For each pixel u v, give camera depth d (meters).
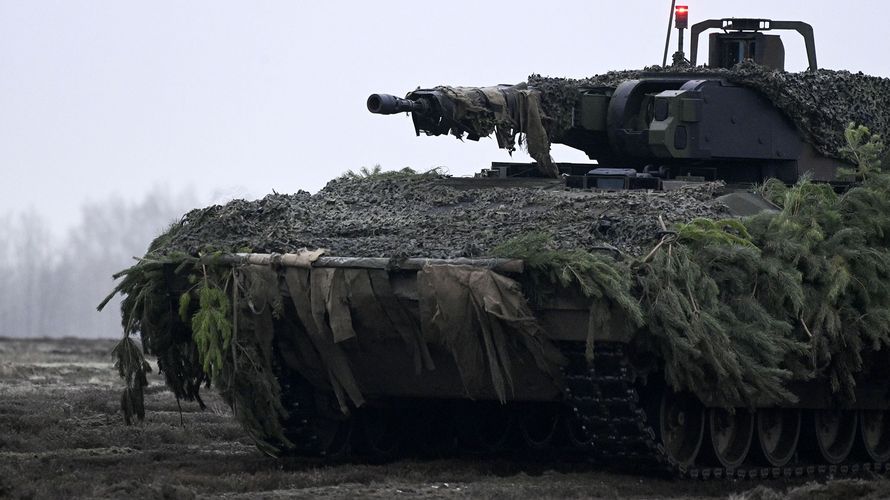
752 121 84.25
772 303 70.50
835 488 63.59
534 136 83.44
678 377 66.69
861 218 75.81
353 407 80.00
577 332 66.81
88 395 108.25
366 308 69.88
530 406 82.06
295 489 66.12
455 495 63.78
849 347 74.25
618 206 72.62
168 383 79.31
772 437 77.12
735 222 71.19
